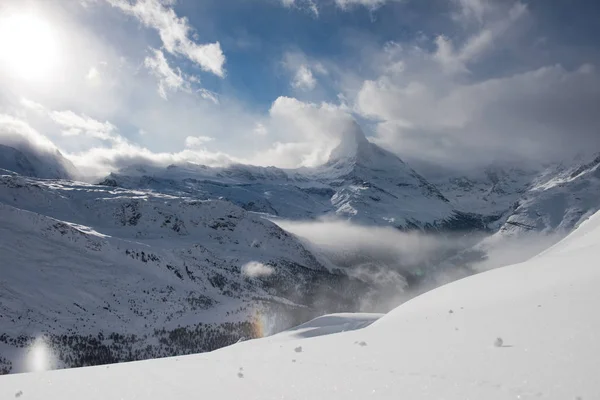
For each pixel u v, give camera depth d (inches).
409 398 213.3
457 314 579.5
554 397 183.0
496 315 480.4
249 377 313.0
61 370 459.2
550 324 356.8
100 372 409.4
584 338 278.4
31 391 335.9
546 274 711.1
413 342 403.9
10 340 3838.6
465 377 237.0
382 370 285.9
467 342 352.5
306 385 268.2
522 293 627.2
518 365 242.7
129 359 4160.9
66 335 4220.0
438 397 207.6
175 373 366.9
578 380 197.2
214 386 295.9
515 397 191.3
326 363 340.8
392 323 733.9
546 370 222.7
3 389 354.0
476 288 816.3
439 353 320.8
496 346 308.7
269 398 248.1
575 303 428.1
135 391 303.6
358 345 436.5
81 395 305.1
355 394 233.6
